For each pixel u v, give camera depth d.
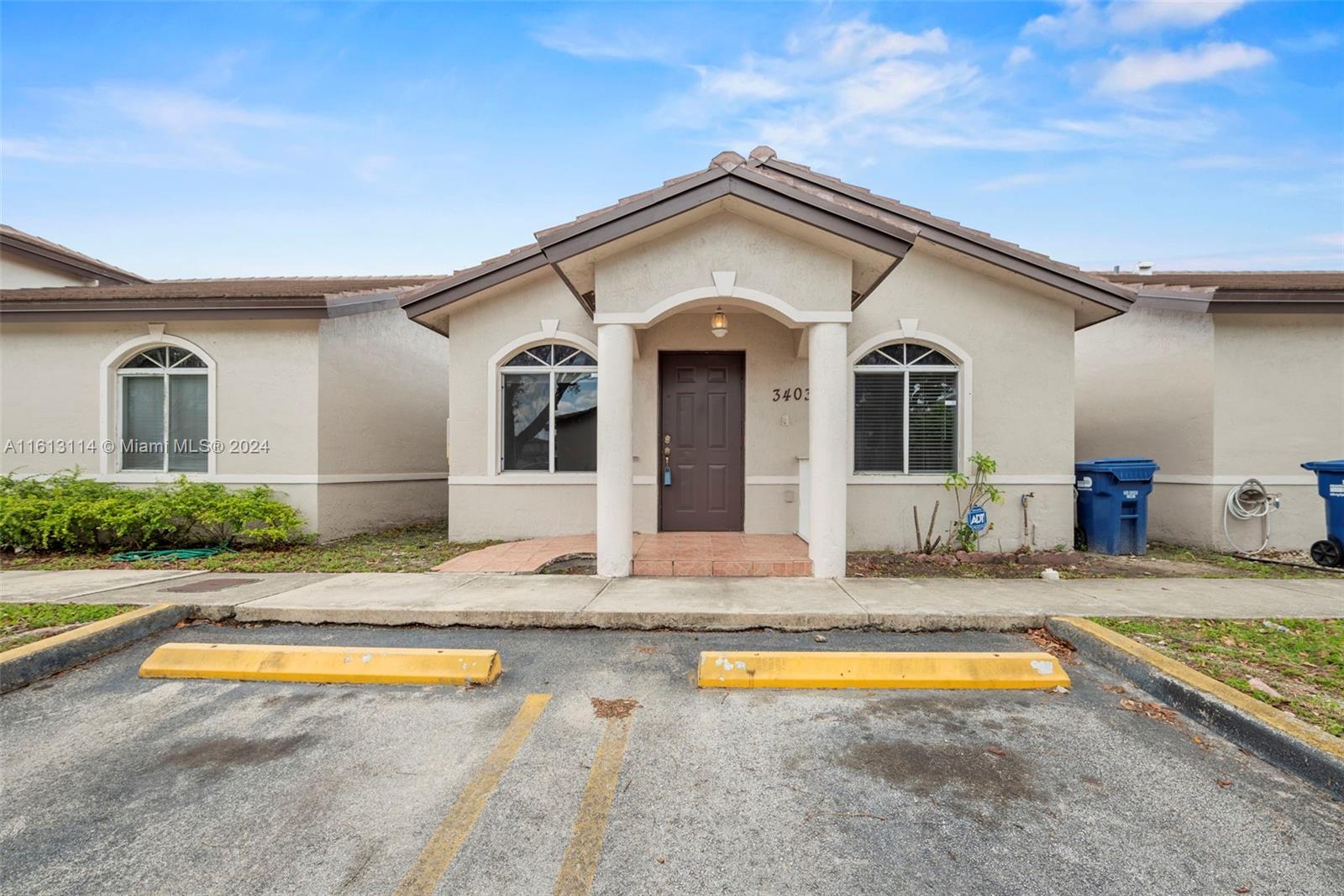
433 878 2.30
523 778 2.97
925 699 3.85
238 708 3.72
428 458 11.37
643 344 8.48
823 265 6.32
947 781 2.94
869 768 3.05
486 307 8.71
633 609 5.23
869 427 8.38
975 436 8.22
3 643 4.33
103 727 3.48
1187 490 8.66
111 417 9.00
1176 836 2.53
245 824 2.62
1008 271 7.84
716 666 4.08
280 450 8.87
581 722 3.54
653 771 3.03
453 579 6.35
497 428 8.75
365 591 5.85
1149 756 3.17
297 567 7.12
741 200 5.99
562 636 5.00
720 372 8.64
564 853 2.43
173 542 8.51
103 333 8.98
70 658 4.37
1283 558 7.82
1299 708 3.36
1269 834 2.55
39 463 9.07
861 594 5.78
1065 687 4.01
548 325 8.64
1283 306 8.02
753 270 6.32
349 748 3.25
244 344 8.91
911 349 8.41
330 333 9.08
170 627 5.16
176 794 2.84
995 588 6.04
